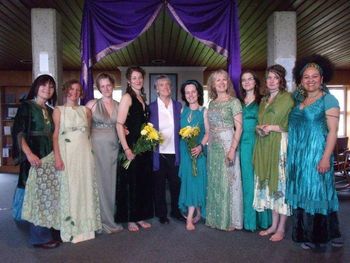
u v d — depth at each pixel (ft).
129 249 8.84
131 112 10.01
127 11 12.14
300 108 8.66
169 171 10.85
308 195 8.30
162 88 10.49
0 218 12.26
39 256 8.49
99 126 9.93
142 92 10.52
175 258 8.25
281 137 9.25
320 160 8.21
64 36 17.60
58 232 10.25
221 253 8.54
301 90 8.71
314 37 18.35
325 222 8.39
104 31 12.16
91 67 12.13
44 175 8.91
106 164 9.89
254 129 9.89
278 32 14.32
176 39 18.86
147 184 10.43
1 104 27.43
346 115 30.09
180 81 27.55
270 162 9.32
